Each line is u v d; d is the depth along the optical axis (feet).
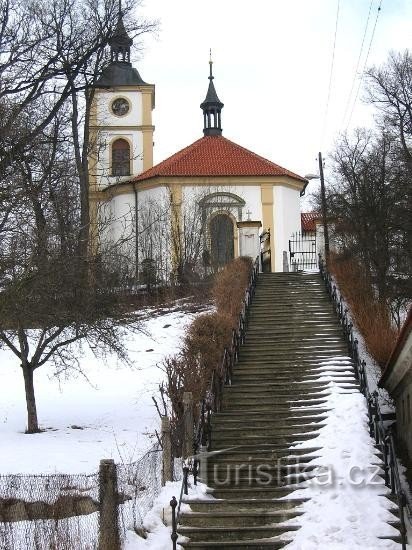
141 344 94.99
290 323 73.72
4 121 55.36
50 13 92.27
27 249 49.83
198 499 41.91
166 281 121.90
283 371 61.87
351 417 51.34
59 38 88.53
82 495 37.09
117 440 60.18
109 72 98.12
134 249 127.95
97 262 67.46
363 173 119.03
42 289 51.01
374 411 48.14
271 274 95.66
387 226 106.32
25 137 56.44
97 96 143.02
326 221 113.60
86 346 95.09
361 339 69.31
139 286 122.11
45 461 52.11
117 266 91.35
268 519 39.96
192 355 58.13
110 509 34.19
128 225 135.23
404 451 49.24
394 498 39.73
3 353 97.19
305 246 145.79
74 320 63.87
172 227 132.36
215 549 37.73
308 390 57.82
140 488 40.73
